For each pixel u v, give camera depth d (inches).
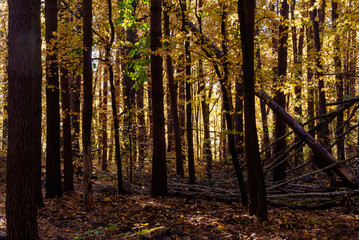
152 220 289.7
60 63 399.2
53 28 403.2
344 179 332.5
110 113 580.7
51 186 405.7
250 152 275.0
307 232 239.5
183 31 327.0
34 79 183.9
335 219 266.2
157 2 401.1
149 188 475.5
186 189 436.8
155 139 412.2
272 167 433.1
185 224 270.8
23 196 176.6
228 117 322.3
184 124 805.9
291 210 308.2
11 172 176.2
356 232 232.8
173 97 589.9
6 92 404.5
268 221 266.8
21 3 177.6
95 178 573.6
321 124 409.4
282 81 362.9
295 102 551.2
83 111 344.5
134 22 498.6
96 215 315.6
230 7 309.9
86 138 342.0
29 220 179.0
